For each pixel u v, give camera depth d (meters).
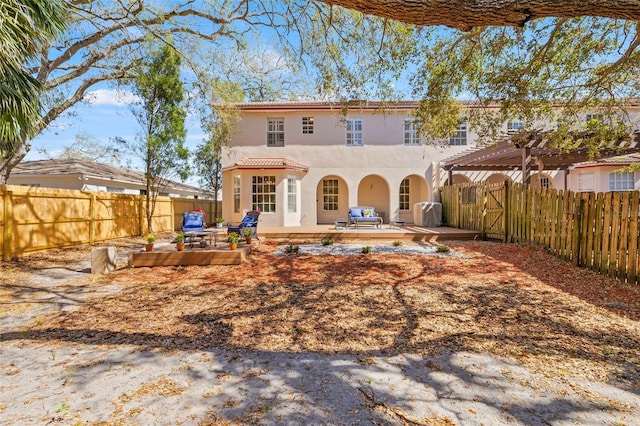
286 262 8.38
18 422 2.56
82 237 11.60
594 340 3.83
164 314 5.00
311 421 2.54
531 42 7.13
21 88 6.04
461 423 2.50
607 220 6.23
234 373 3.28
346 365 3.41
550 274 6.69
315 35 8.52
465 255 8.93
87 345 3.95
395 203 17.02
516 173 18.30
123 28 9.09
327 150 17.03
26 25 5.41
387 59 8.03
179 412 2.67
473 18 2.86
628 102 8.25
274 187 15.69
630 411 2.60
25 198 9.30
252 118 16.98
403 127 17.14
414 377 3.16
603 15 2.78
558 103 8.32
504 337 3.99
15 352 3.78
